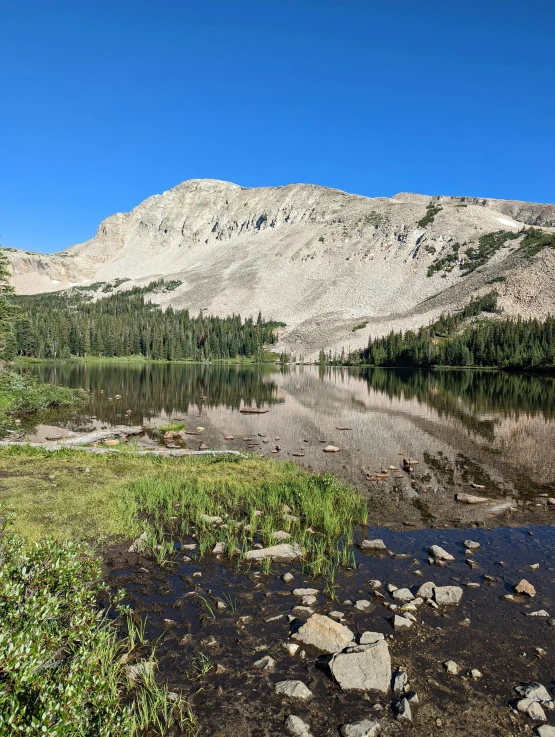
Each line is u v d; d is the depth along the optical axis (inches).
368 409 1691.7
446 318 6894.7
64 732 169.9
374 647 290.2
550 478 778.2
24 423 1289.4
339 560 447.2
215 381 3105.3
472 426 1311.5
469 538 512.1
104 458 820.0
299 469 810.8
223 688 266.5
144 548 458.3
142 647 303.3
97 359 6146.7
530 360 4822.8
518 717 247.6
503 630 329.1
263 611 350.9
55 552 256.5
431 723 241.9
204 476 717.9
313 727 239.1
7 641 178.9
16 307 1397.6
